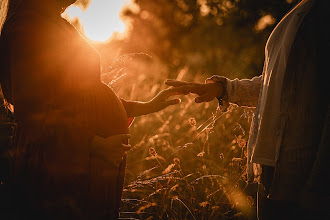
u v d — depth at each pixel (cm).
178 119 423
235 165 322
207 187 290
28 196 171
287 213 168
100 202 183
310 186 151
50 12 178
